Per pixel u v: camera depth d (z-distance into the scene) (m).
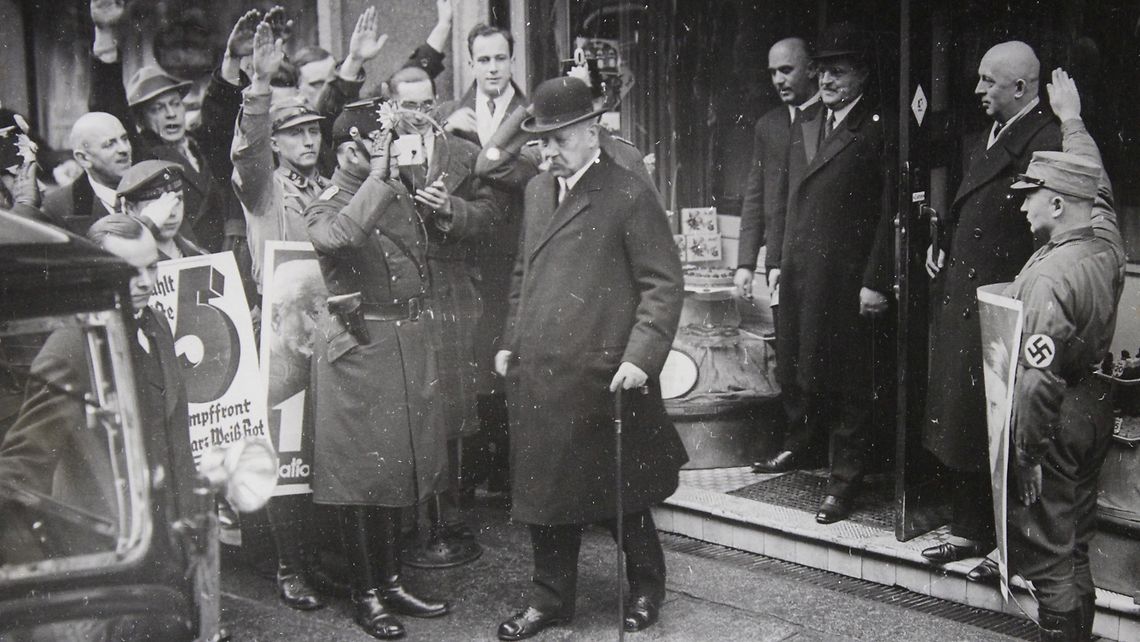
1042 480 3.78
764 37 6.20
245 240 5.17
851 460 5.09
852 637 4.23
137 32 5.39
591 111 4.16
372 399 4.35
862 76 5.29
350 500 4.34
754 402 5.88
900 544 4.71
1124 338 4.39
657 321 4.12
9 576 2.82
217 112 5.24
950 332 4.45
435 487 4.50
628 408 4.20
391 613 4.50
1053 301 3.68
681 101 6.23
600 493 4.20
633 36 6.07
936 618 4.36
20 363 2.95
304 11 5.73
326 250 4.30
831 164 5.32
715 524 5.27
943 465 4.86
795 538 4.98
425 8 5.84
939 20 4.57
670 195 6.30
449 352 5.05
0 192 5.14
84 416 2.99
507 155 5.16
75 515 2.96
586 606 4.61
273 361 4.64
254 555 5.07
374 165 4.34
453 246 5.12
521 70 5.84
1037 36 4.35
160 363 3.38
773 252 5.81
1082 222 3.78
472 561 5.14
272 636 4.40
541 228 4.36
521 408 4.29
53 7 5.50
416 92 5.34
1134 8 4.21
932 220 4.65
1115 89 4.31
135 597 2.99
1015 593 4.29
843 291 5.30
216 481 4.50
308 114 4.82
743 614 4.48
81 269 2.96
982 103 4.44
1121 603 4.03
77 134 5.05
